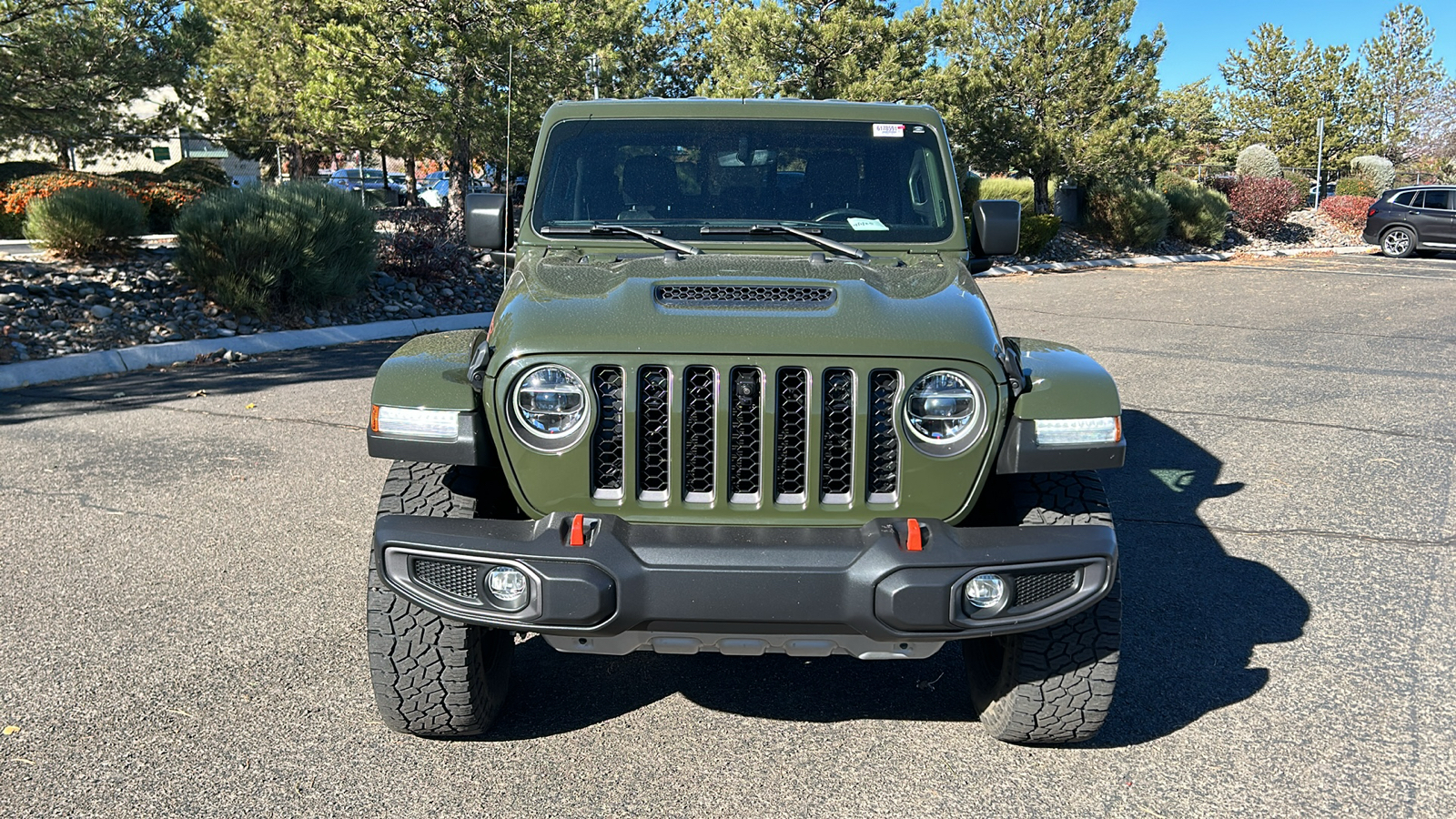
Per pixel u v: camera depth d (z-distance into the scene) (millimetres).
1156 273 21109
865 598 2836
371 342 11430
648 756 3479
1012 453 3076
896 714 3787
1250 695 3902
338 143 25062
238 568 4961
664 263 3693
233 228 11148
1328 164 53438
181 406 8203
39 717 3609
